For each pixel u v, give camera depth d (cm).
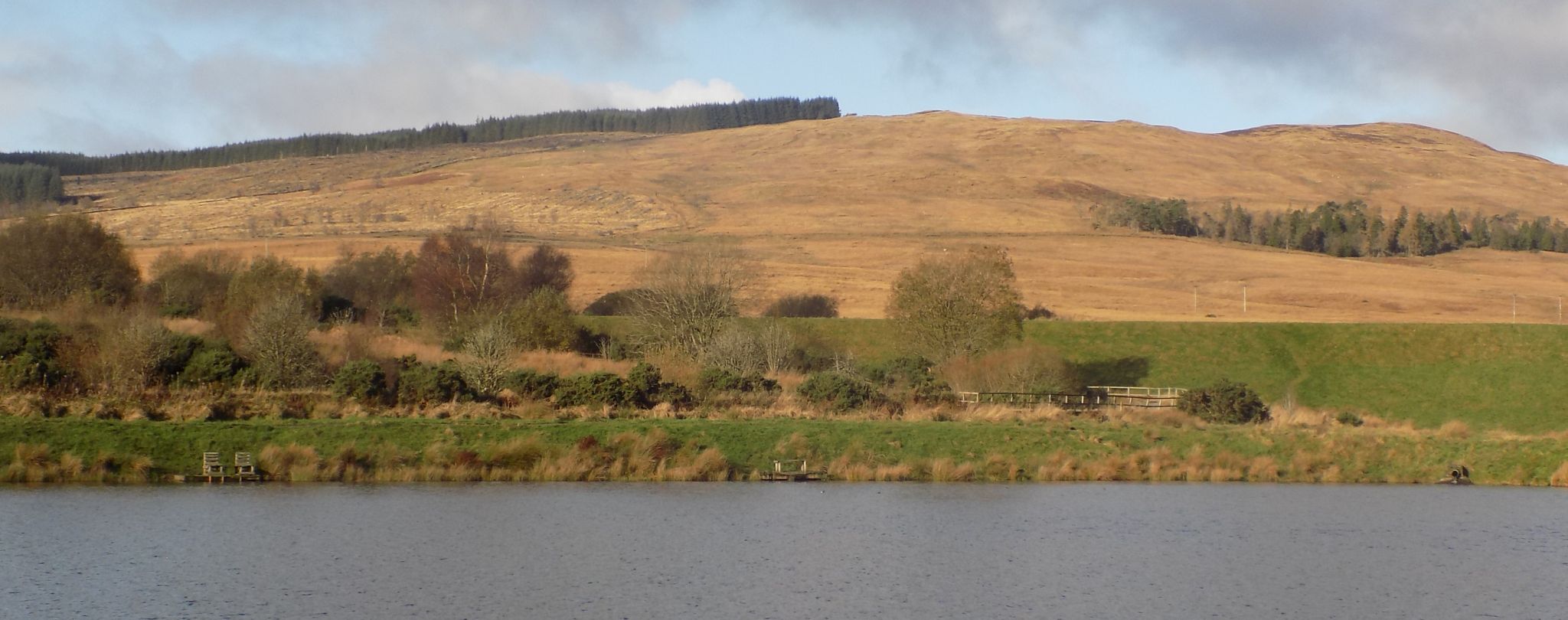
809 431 7119
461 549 4950
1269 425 8188
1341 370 10456
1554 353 10319
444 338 10569
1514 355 10369
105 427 6344
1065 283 17288
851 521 5666
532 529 5341
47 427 6259
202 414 6762
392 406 7425
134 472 6119
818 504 6050
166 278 12100
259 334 8000
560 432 6850
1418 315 15362
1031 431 7362
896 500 6191
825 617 4109
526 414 7369
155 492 5859
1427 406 9656
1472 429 8550
